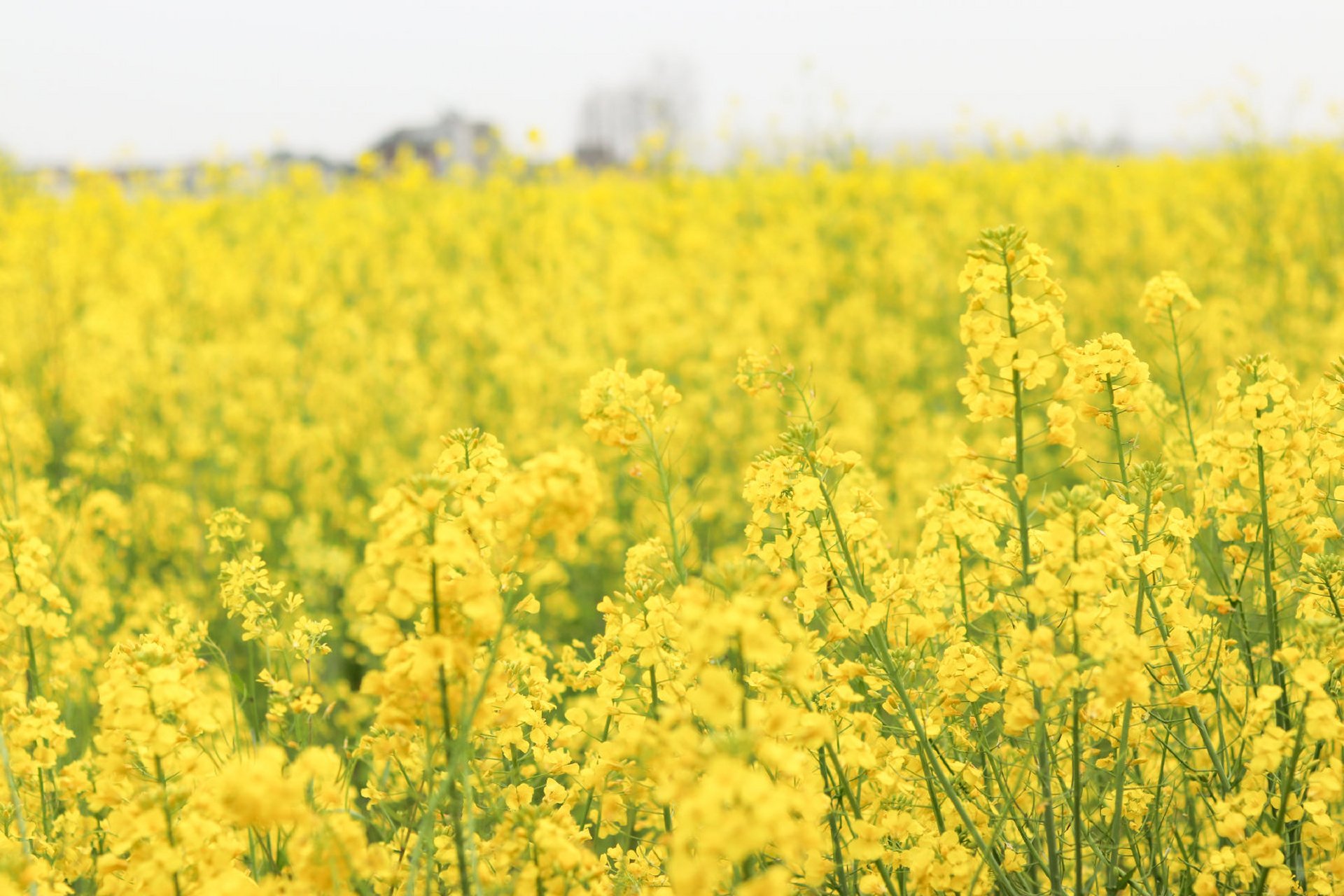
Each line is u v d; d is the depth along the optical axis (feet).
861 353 28.25
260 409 23.35
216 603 13.93
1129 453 7.35
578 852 5.39
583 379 23.80
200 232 42.42
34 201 46.16
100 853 7.18
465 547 4.61
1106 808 7.29
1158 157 53.11
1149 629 6.64
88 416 21.45
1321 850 6.55
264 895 4.82
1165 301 9.32
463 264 36.55
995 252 6.34
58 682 8.30
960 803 6.40
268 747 4.44
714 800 3.67
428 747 5.07
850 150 44.11
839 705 6.16
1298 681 5.51
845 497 7.61
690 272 35.17
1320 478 7.95
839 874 6.45
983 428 20.95
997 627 7.82
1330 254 32.04
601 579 15.65
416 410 22.56
